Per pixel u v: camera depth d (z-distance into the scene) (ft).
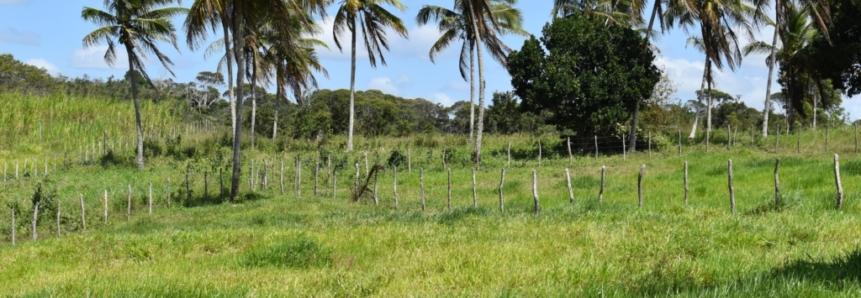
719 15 96.73
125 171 99.30
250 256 33.01
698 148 95.81
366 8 108.47
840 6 95.25
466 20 108.88
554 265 26.13
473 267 27.17
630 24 115.24
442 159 95.25
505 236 35.88
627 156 91.66
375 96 253.44
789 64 114.93
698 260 25.63
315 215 53.36
